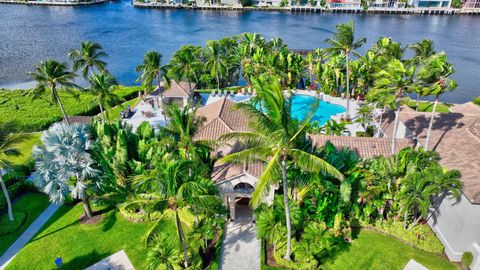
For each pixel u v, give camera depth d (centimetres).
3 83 8194
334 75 6594
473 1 18275
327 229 3114
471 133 3575
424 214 2789
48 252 3047
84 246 3102
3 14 17238
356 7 18738
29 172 4125
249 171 3019
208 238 2952
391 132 4347
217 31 14262
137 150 3597
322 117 5875
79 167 3059
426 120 4091
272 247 3030
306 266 2795
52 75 4362
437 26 15188
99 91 4612
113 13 18375
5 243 3170
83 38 12812
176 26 15288
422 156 2995
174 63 5962
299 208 2930
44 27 14525
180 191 2223
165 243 2769
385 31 14050
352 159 3091
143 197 2738
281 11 19188
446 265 2834
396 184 3059
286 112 2219
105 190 3281
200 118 3303
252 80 2258
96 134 3744
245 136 2356
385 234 3131
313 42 12500
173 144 3155
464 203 2700
